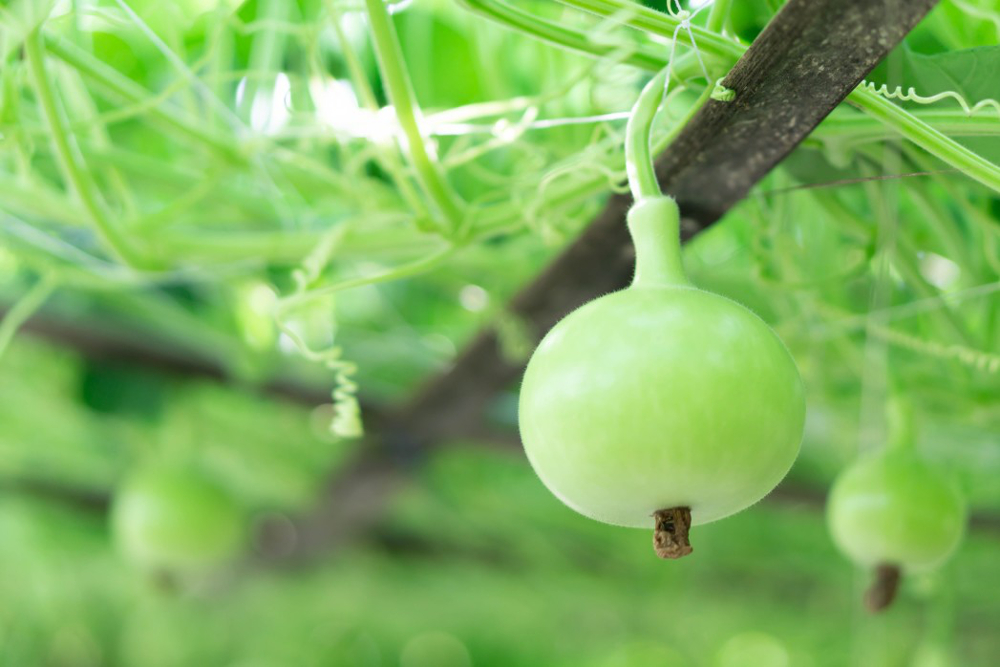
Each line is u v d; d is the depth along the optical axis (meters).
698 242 1.42
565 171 0.95
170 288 1.67
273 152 1.12
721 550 2.61
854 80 0.79
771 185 1.05
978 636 2.61
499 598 3.22
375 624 3.82
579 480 0.77
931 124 0.87
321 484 2.07
